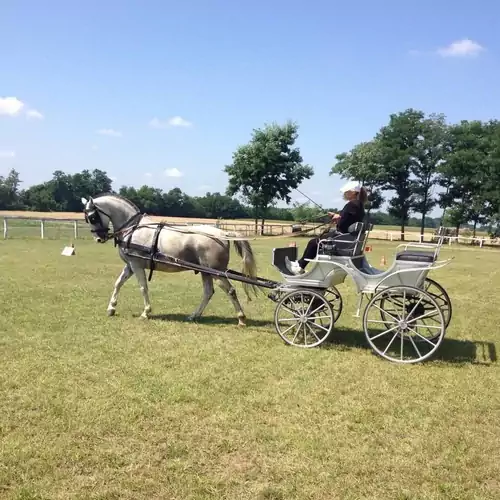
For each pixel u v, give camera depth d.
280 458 4.39
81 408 5.23
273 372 6.55
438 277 17.61
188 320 9.33
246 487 3.96
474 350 7.95
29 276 14.08
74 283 13.08
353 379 6.38
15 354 6.93
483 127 57.25
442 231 7.40
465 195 54.97
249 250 8.89
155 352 7.21
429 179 56.75
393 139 56.72
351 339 8.39
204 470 4.18
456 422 5.21
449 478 4.16
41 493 3.80
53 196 83.69
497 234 51.28
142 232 9.22
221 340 7.98
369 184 57.88
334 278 7.67
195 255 9.14
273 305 11.18
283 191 48.19
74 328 8.41
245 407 5.40
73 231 34.12
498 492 3.99
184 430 4.84
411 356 7.48
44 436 4.63
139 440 4.62
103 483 3.96
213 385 6.00
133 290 12.41
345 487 3.98
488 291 14.34
